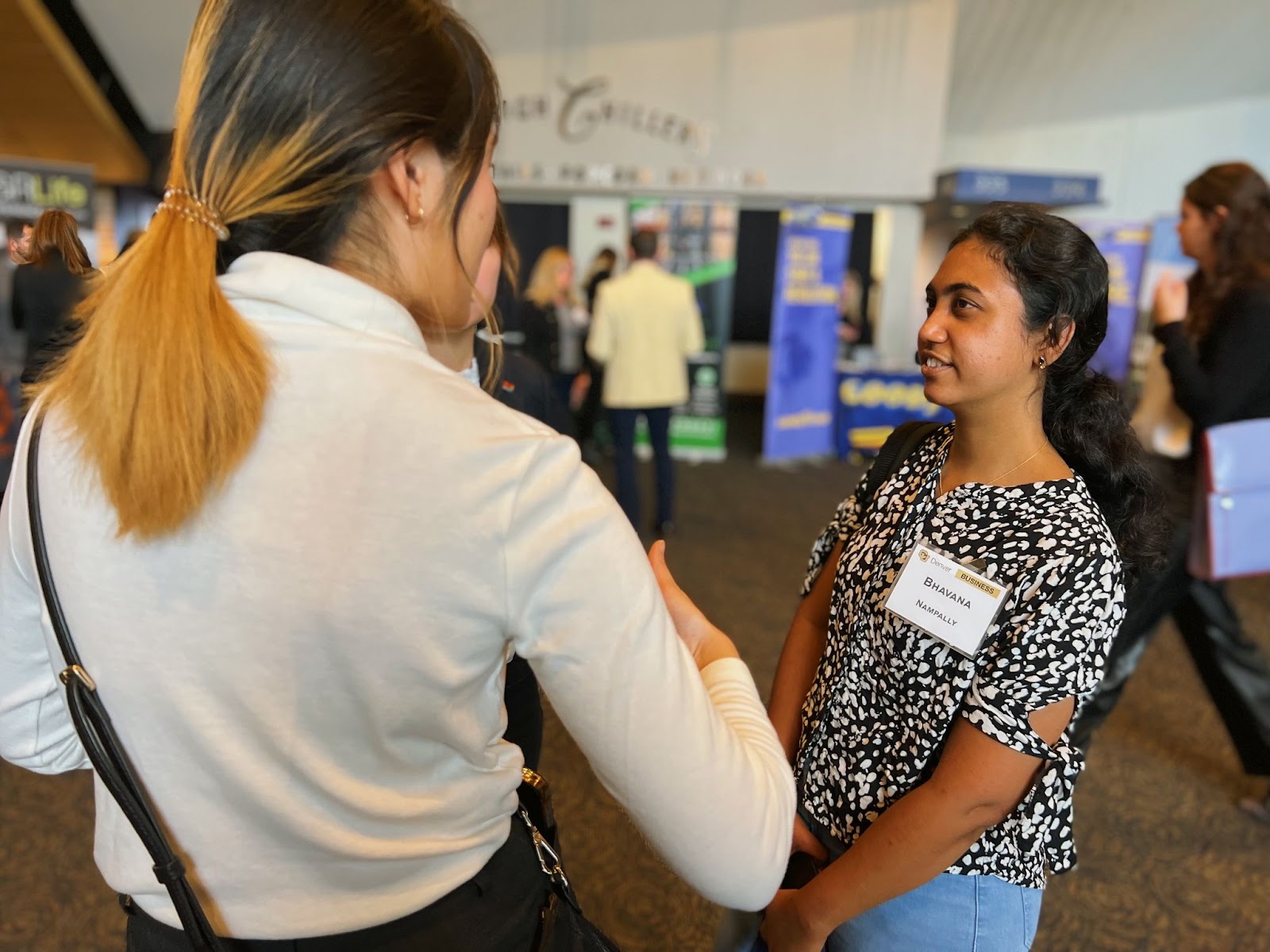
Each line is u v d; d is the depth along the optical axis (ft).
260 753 1.63
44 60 19.15
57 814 6.68
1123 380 22.29
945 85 23.49
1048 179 23.40
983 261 2.77
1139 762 7.82
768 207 26.32
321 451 1.52
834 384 21.97
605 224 25.14
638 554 1.69
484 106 1.75
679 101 23.72
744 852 1.71
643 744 1.62
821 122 23.85
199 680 1.59
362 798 1.68
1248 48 22.52
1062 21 23.56
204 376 1.42
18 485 1.71
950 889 2.96
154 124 23.45
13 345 14.08
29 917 5.57
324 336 1.56
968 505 2.89
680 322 13.88
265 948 1.78
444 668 1.59
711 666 2.12
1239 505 6.05
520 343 20.01
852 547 3.30
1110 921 5.82
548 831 2.31
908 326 26.05
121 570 1.57
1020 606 2.66
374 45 1.56
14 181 15.17
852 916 2.85
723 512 16.20
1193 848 6.61
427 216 1.71
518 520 1.57
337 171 1.57
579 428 20.53
